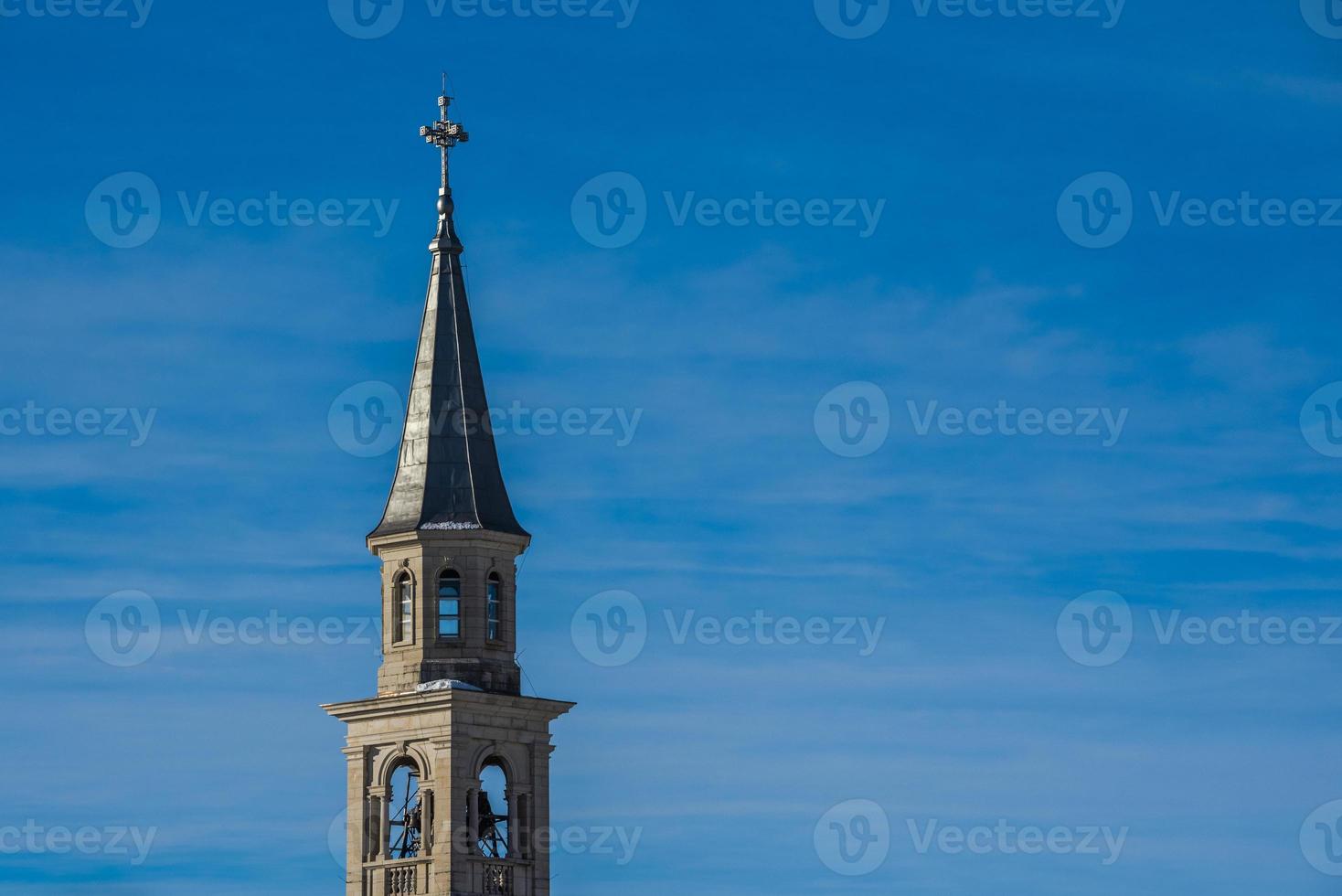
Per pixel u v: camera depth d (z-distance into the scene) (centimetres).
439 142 14662
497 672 13962
